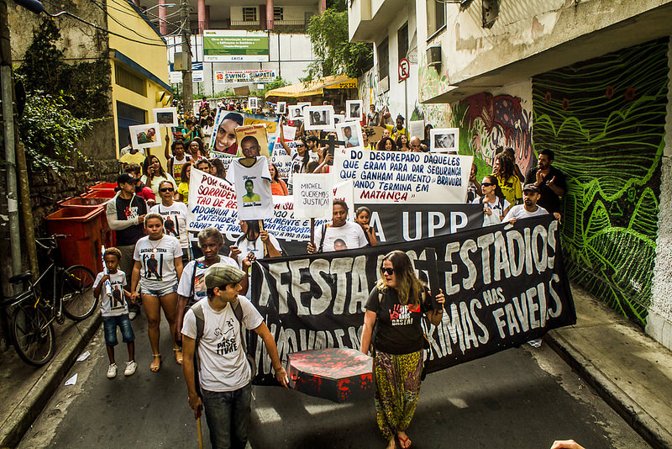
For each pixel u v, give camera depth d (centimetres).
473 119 1290
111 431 518
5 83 676
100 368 656
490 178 800
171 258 641
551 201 839
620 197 723
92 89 1472
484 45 880
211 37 4584
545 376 596
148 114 2002
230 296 404
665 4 484
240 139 949
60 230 906
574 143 832
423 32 1412
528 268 605
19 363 636
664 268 634
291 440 485
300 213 638
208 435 504
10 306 635
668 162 624
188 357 412
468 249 584
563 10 639
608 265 755
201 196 717
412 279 448
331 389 423
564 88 848
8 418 514
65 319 795
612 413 523
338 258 549
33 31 1390
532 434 488
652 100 651
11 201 673
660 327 640
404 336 450
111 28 1516
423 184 849
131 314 815
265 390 579
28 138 896
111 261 625
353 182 823
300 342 537
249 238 673
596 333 672
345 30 3027
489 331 583
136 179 921
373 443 478
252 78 4666
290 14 5134
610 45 675
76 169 1183
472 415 520
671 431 470
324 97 3347
